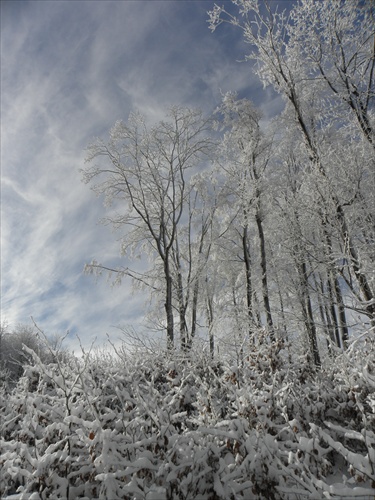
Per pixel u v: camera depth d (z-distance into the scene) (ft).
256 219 44.09
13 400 13.83
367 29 29.37
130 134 46.96
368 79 29.94
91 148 46.85
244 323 38.52
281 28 31.99
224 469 9.43
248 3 31.60
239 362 17.13
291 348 19.13
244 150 45.03
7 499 9.43
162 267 52.11
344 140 34.96
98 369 16.71
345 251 26.55
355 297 23.91
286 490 8.42
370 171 28.02
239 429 10.13
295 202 31.60
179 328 44.27
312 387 15.61
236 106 47.26
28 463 10.64
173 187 49.34
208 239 54.60
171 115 49.11
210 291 52.70
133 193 50.31
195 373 16.88
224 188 50.49
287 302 42.27
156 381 18.31
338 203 27.40
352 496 7.93
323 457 11.01
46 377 14.47
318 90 35.04
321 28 30.94
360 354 15.35
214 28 33.37
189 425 13.00
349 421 13.30
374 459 8.89
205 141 49.39
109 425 11.91
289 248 34.42
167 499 9.11
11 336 75.36
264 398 12.59
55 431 11.79
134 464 9.23
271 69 32.14
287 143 43.60
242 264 52.08
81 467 10.46
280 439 12.19
